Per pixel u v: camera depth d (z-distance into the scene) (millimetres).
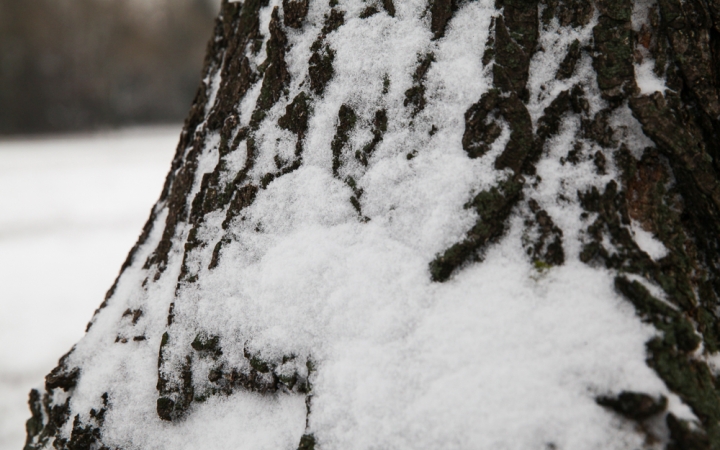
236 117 1580
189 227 1588
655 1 1493
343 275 1498
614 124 1482
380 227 1505
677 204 1479
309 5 1559
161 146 18953
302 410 1498
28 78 27250
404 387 1451
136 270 1644
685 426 1403
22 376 3137
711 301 1475
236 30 1625
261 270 1524
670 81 1481
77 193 9117
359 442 1446
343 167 1527
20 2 27078
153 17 34875
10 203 8227
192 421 1531
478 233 1473
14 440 2498
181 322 1544
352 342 1476
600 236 1460
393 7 1530
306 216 1528
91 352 1595
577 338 1437
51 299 4418
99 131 28812
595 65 1488
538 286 1460
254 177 1555
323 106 1540
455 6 1516
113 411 1548
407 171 1502
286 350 1496
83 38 29734
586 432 1414
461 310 1463
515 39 1495
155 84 33312
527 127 1480
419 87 1510
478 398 1433
